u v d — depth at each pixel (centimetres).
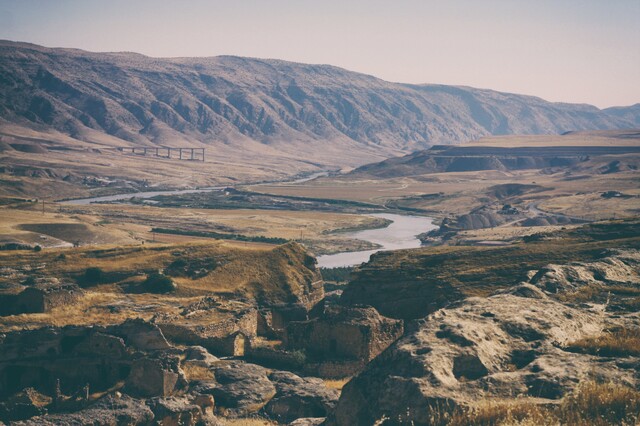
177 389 7231
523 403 3003
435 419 3030
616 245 13812
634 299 5262
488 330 3675
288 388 7100
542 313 4000
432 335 3588
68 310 11981
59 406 7581
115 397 5794
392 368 3428
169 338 9169
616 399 2903
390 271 14450
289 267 16150
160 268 15538
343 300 14262
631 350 3556
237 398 6956
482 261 14250
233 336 9000
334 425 3469
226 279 15375
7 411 7469
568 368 3316
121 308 12356
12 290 12606
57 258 15812
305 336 8588
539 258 13862
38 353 8538
